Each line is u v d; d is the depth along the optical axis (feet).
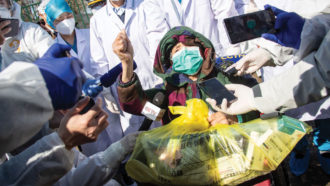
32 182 3.47
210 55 6.13
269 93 4.85
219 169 4.34
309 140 10.33
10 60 8.13
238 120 5.72
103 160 4.57
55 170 3.57
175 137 4.73
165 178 4.45
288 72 4.82
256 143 4.38
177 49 6.18
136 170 4.65
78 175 4.47
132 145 4.85
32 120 2.71
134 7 11.19
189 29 6.17
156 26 10.77
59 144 3.56
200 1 11.29
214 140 4.51
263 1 7.71
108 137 10.20
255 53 5.87
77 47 11.76
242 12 12.03
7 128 2.54
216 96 5.48
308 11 5.66
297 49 4.97
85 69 11.83
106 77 5.19
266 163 4.26
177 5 11.27
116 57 11.23
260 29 4.82
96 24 11.55
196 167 4.37
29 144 5.82
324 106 7.25
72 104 3.08
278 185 5.20
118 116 10.28
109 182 5.36
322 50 4.35
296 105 4.75
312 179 8.68
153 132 5.03
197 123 5.11
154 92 6.30
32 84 2.62
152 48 10.80
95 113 3.50
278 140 4.41
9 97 2.49
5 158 6.07
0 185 3.43
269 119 4.80
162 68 6.46
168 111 6.20
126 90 5.53
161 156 4.52
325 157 8.21
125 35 5.08
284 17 4.71
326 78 4.42
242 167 4.29
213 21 11.74
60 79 2.88
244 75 6.26
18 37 8.17
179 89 6.21
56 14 10.26
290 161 9.10
